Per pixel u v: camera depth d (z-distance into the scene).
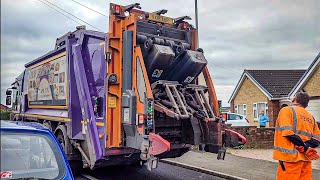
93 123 5.32
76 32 6.06
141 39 5.27
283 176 3.84
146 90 4.81
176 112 4.91
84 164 5.72
